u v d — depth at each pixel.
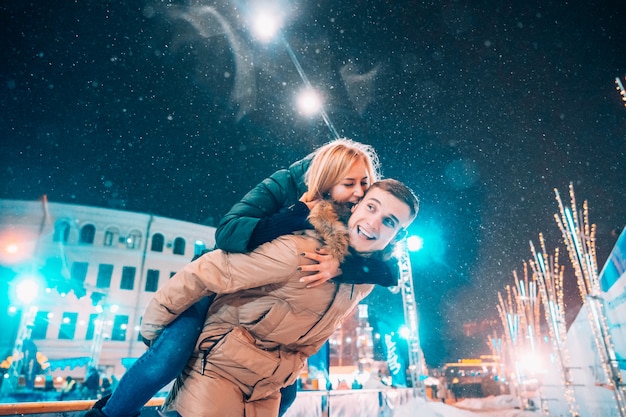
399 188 1.51
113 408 1.44
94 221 28.61
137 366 1.44
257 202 1.62
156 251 29.88
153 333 1.54
